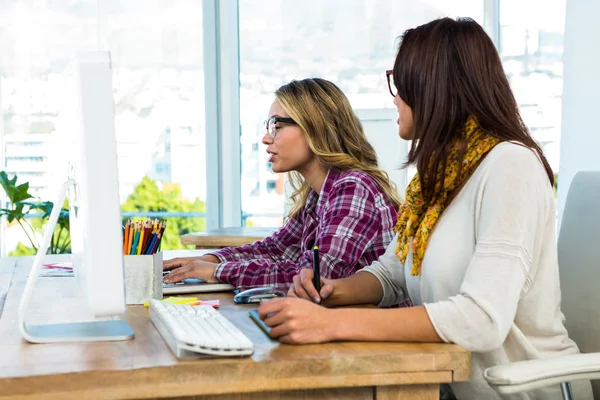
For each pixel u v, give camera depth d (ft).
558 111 12.72
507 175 4.12
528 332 4.43
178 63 14.23
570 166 11.27
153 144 14.29
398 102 4.68
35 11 13.74
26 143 13.79
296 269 5.67
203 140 14.39
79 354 3.51
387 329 3.74
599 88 10.80
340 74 14.12
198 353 3.43
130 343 3.75
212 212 14.49
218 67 14.33
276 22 14.25
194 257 6.79
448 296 4.38
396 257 5.30
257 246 7.14
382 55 13.94
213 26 14.21
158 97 14.23
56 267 6.84
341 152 6.38
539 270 4.35
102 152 3.31
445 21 4.48
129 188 14.29
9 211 12.93
